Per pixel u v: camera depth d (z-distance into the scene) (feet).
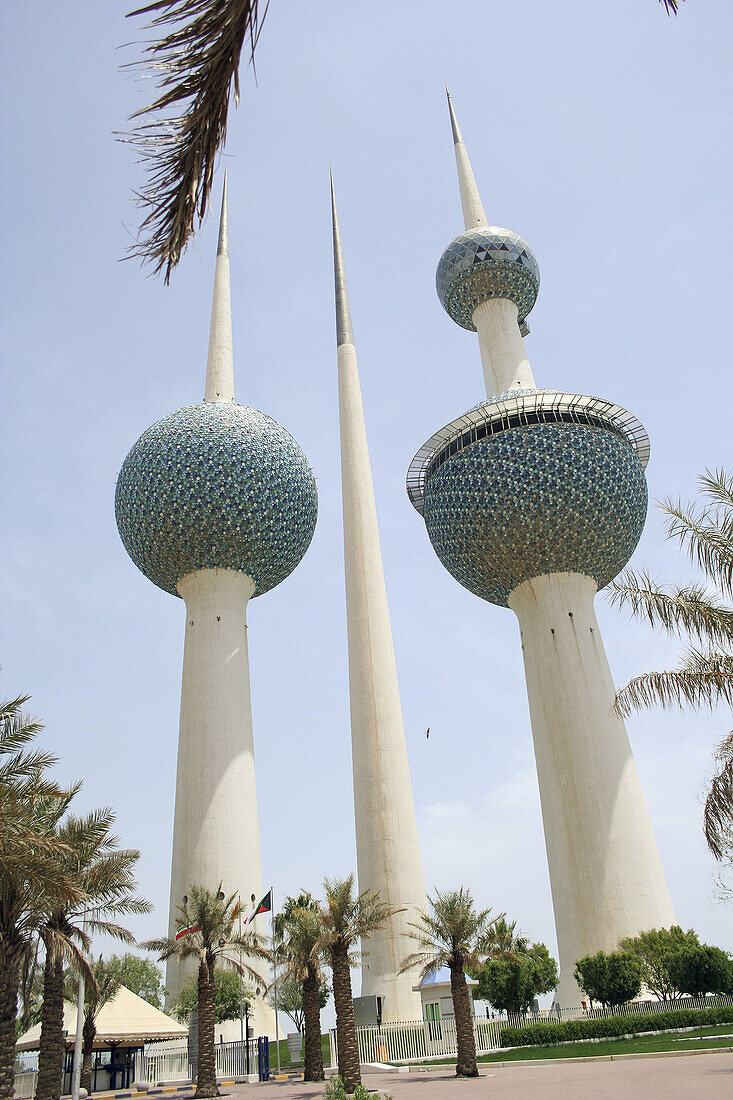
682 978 149.18
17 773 78.74
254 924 201.46
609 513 233.14
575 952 196.75
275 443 254.47
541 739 220.23
